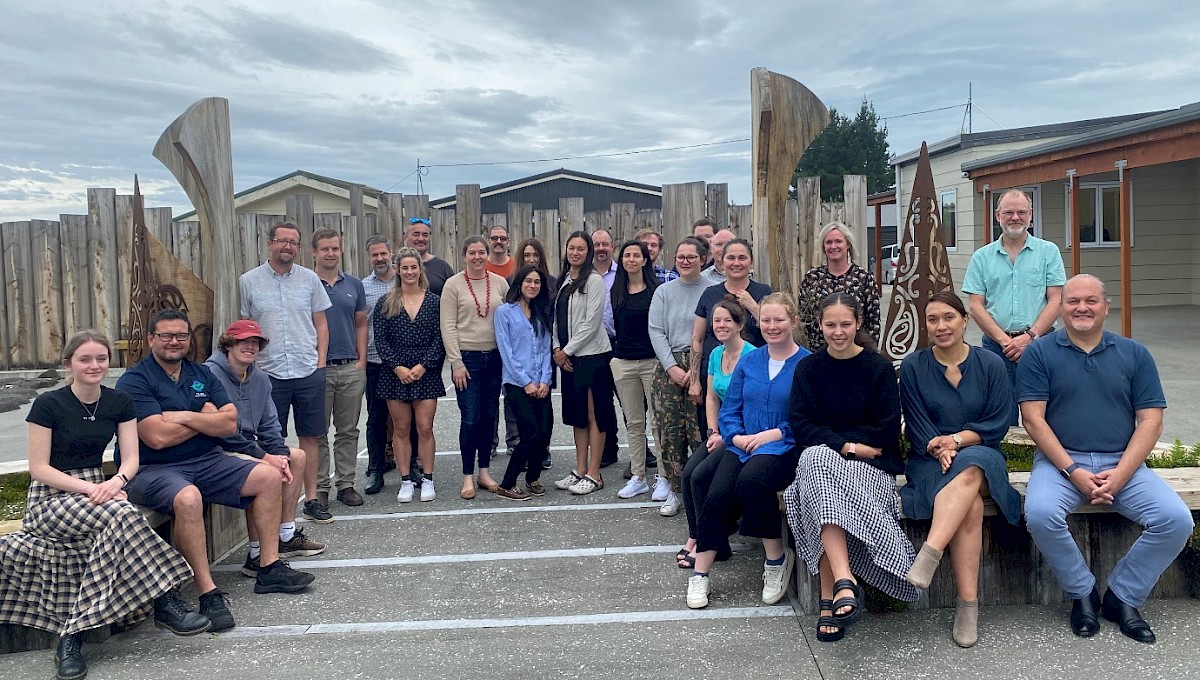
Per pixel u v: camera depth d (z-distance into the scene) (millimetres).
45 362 11148
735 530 4070
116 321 10977
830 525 3506
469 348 5727
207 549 4750
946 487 3627
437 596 4195
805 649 3506
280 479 4363
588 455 6090
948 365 3906
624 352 5562
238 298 5426
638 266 5465
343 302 5668
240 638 3785
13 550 3646
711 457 4270
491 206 17625
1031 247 4988
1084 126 15500
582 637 3682
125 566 3637
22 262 11023
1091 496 3611
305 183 17297
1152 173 15344
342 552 4852
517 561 4629
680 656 3475
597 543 4863
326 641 3727
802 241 9672
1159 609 3809
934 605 3895
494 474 6367
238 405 4652
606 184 17516
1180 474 4078
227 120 5367
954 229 16547
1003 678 3229
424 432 5773
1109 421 3746
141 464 4199
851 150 41250
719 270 5582
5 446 7664
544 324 5758
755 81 5527
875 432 3771
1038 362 3828
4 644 3725
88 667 3549
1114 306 15539
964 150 15945
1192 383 8461
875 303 5164
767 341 4152
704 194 10008
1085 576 3625
